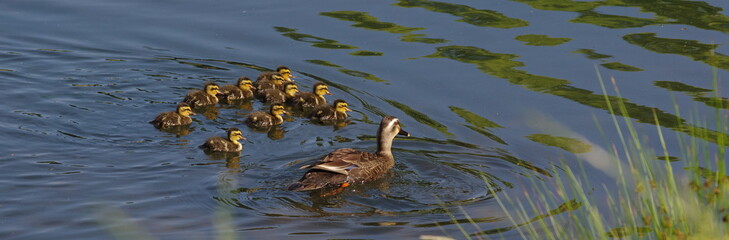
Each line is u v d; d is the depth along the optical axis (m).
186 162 14.98
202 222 12.57
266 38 20.98
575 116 16.36
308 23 21.77
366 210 13.13
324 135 16.73
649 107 16.53
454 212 13.01
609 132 15.61
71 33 21.09
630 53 19.25
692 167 10.36
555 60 19.08
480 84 18.11
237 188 13.86
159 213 12.84
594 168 14.32
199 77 19.41
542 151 15.20
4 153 14.87
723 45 19.45
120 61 19.80
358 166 14.25
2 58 19.44
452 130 16.31
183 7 22.80
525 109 16.80
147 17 22.20
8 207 12.85
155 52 20.33
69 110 17.09
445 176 14.48
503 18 21.73
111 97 18.00
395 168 14.84
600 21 21.41
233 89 18.81
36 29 21.20
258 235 12.12
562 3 22.88
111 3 23.06
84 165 14.60
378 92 18.27
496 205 13.22
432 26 21.31
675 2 22.80
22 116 16.58
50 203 13.05
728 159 13.73
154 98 18.19
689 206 9.23
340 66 19.52
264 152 15.72
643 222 9.76
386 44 20.39
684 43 19.72
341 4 22.97
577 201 12.95
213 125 17.20
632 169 10.47
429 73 18.80
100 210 12.87
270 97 18.89
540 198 13.28
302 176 14.41
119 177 14.16
